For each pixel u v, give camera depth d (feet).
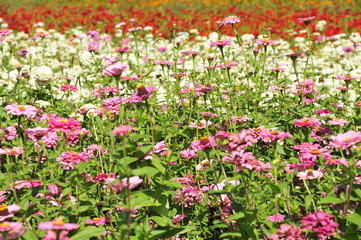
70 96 25.44
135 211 13.85
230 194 12.63
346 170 10.37
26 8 85.87
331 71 29.78
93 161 16.06
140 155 12.31
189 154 15.61
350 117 20.72
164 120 17.02
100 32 61.93
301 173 11.67
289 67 31.83
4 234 9.71
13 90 25.31
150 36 44.45
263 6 79.20
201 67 30.19
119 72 12.55
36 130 15.46
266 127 16.84
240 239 12.14
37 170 16.10
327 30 50.57
